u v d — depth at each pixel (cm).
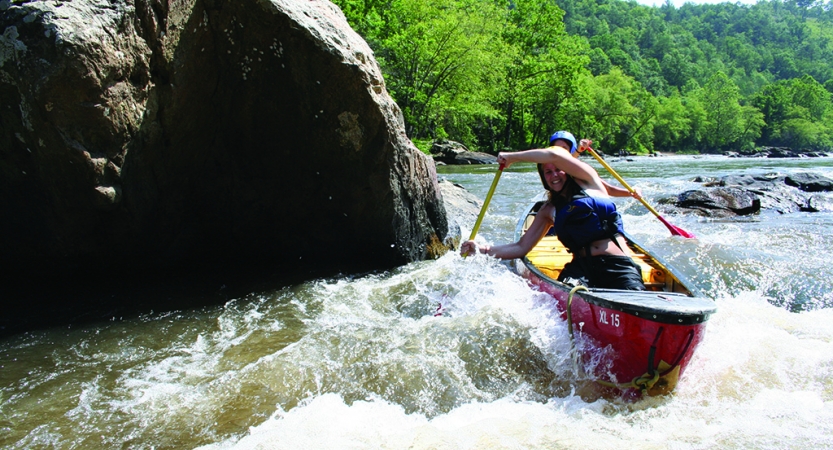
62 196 442
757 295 502
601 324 318
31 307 458
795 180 1179
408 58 2239
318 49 473
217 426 283
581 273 379
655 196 1052
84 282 519
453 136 3366
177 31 438
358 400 309
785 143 8719
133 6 411
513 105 3859
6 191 450
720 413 288
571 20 12769
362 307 456
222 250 592
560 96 3906
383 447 261
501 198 1130
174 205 530
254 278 543
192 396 313
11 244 479
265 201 564
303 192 558
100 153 423
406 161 572
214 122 511
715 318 430
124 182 456
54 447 265
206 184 544
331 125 511
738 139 7981
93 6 396
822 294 502
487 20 2447
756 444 258
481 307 437
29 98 390
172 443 268
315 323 419
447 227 684
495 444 261
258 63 480
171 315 439
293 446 262
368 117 514
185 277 544
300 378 332
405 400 310
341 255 593
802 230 775
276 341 385
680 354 292
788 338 386
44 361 358
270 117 511
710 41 17162
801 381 323
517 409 299
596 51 7919
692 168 2206
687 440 262
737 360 351
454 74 2400
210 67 475
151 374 339
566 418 287
